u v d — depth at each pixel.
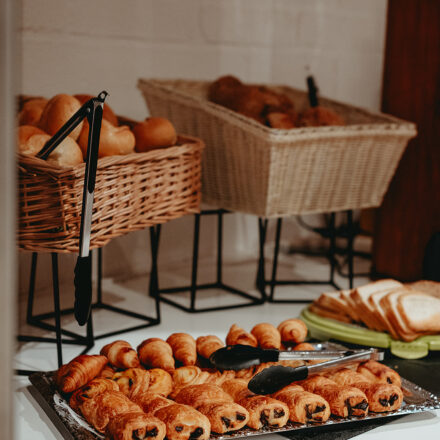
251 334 0.74
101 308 0.99
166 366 0.64
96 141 0.57
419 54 1.09
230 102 1.00
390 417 0.64
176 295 1.07
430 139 1.09
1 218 0.31
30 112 0.77
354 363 0.67
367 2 1.51
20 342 0.84
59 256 1.04
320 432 0.60
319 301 0.92
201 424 0.52
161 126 0.80
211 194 0.99
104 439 0.53
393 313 0.82
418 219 1.13
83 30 1.02
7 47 0.30
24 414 0.63
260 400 0.57
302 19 1.37
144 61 1.12
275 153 0.86
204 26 1.19
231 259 1.30
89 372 0.60
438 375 0.76
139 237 1.17
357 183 0.99
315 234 1.49
